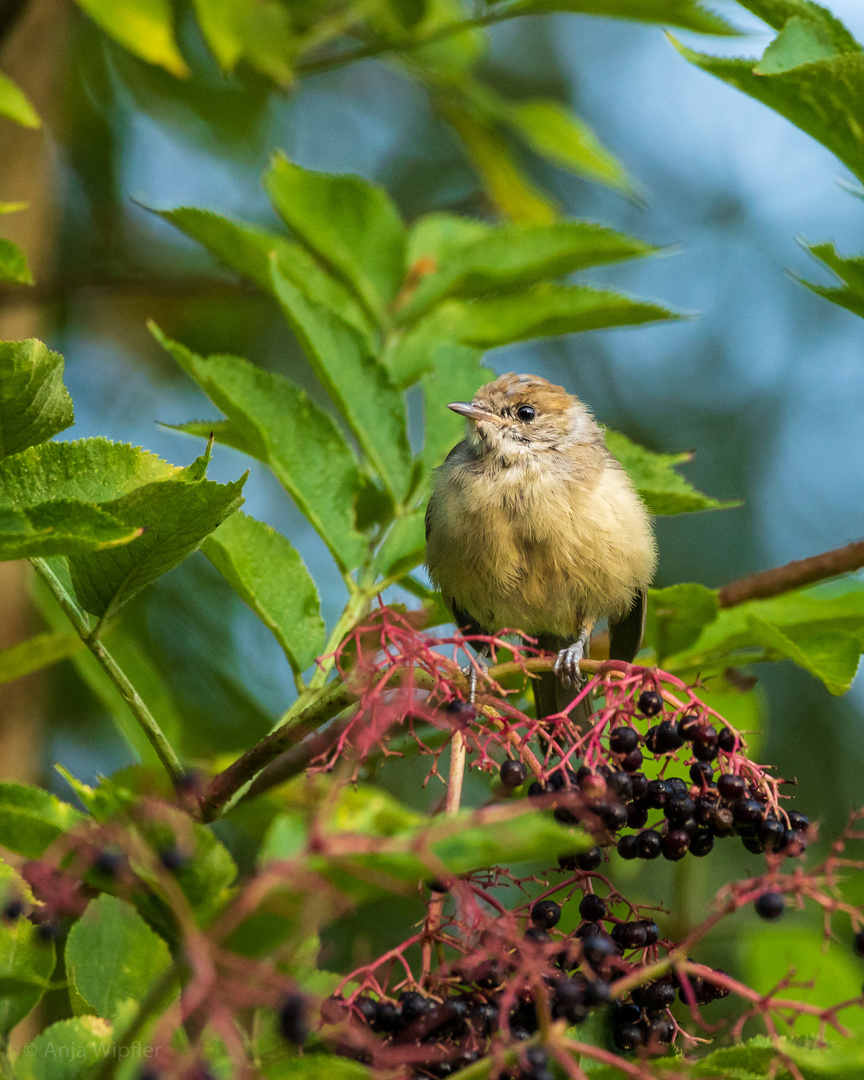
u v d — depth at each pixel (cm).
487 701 609
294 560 760
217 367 796
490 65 1830
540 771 599
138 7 995
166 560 607
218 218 881
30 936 536
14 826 463
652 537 1108
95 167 1483
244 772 638
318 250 991
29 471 580
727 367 1789
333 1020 500
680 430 1731
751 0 722
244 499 585
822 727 1399
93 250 1482
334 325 842
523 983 487
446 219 1034
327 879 448
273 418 804
